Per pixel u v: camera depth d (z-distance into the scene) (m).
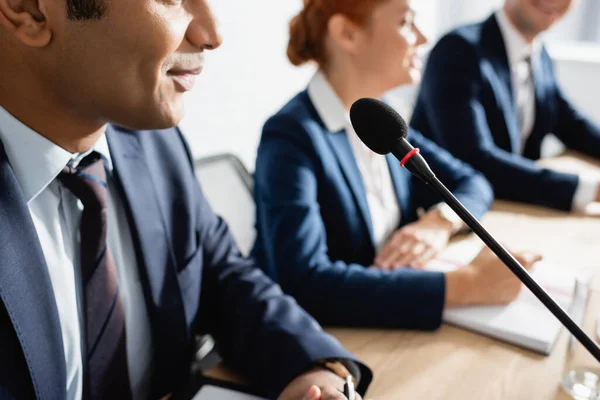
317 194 1.11
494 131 1.78
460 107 1.68
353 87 1.16
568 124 1.99
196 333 0.96
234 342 0.83
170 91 0.61
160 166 0.86
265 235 1.07
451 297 0.89
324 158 1.10
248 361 0.79
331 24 1.10
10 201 0.61
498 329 0.84
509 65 1.82
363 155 1.22
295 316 0.83
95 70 0.57
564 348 0.82
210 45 0.62
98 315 0.70
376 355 0.81
